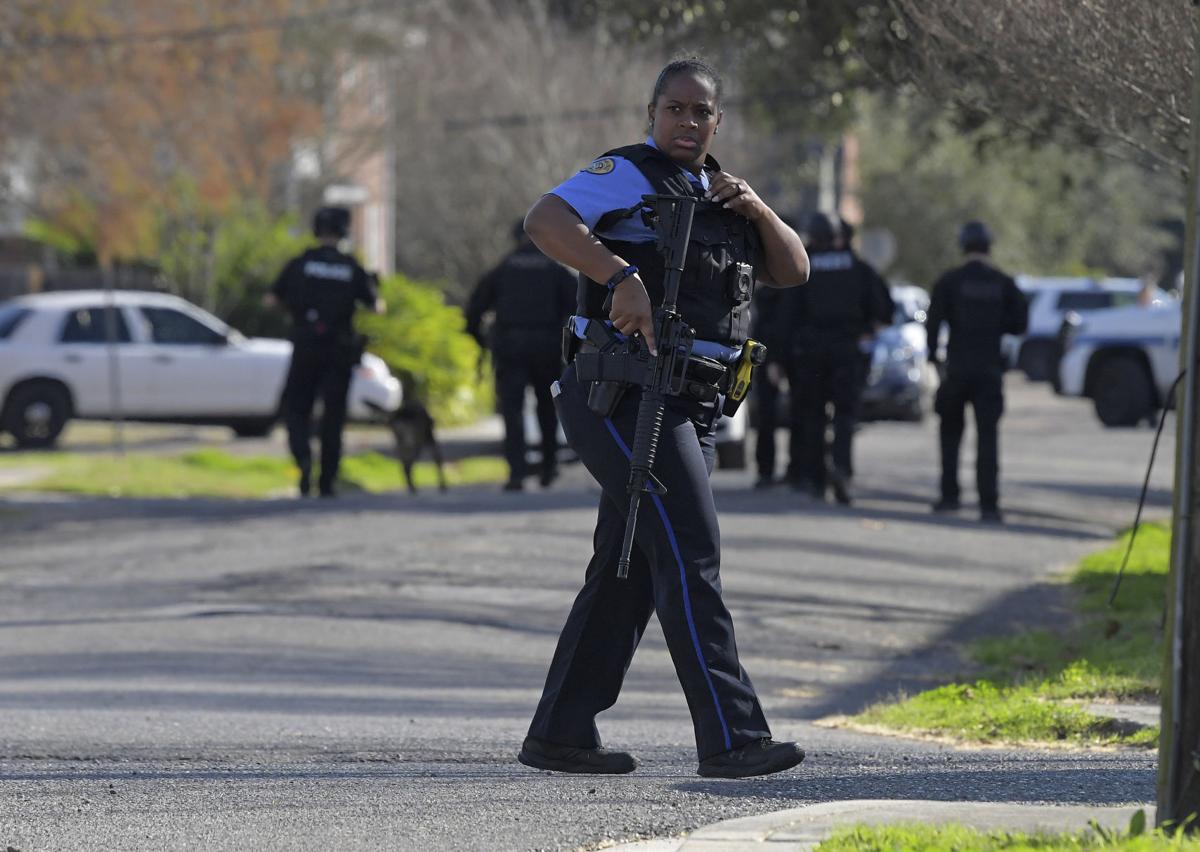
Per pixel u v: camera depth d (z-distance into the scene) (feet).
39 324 296.71
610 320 62.59
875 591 147.74
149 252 400.67
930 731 92.32
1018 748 85.61
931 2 111.24
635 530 63.26
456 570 153.38
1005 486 234.38
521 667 117.60
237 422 318.45
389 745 85.20
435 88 469.57
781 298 198.90
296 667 116.16
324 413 204.54
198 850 59.98
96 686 108.68
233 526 180.86
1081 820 57.98
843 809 60.59
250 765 78.79
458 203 493.36
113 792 70.54
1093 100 110.01
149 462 256.11
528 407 246.68
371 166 482.69
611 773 69.36
